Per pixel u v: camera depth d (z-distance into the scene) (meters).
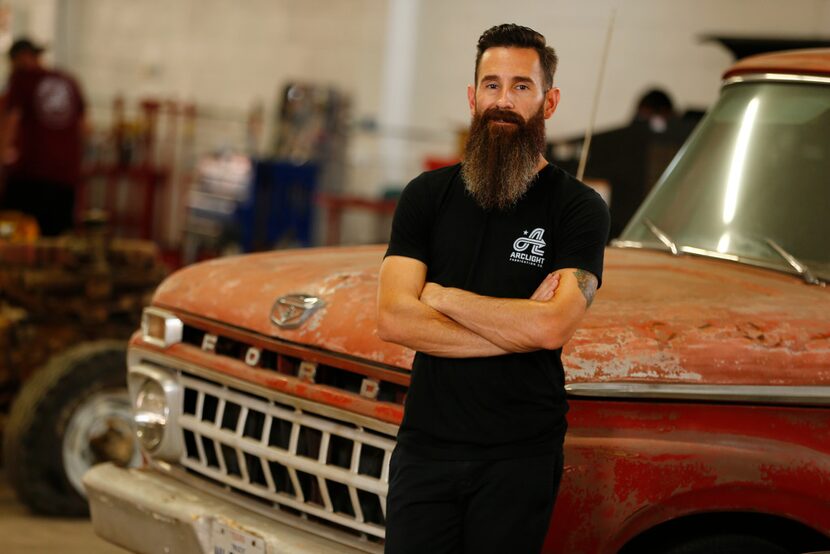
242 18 18.52
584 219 3.64
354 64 16.77
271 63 18.03
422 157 16.41
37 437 6.82
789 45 8.35
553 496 3.66
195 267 5.32
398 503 3.67
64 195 12.29
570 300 3.53
